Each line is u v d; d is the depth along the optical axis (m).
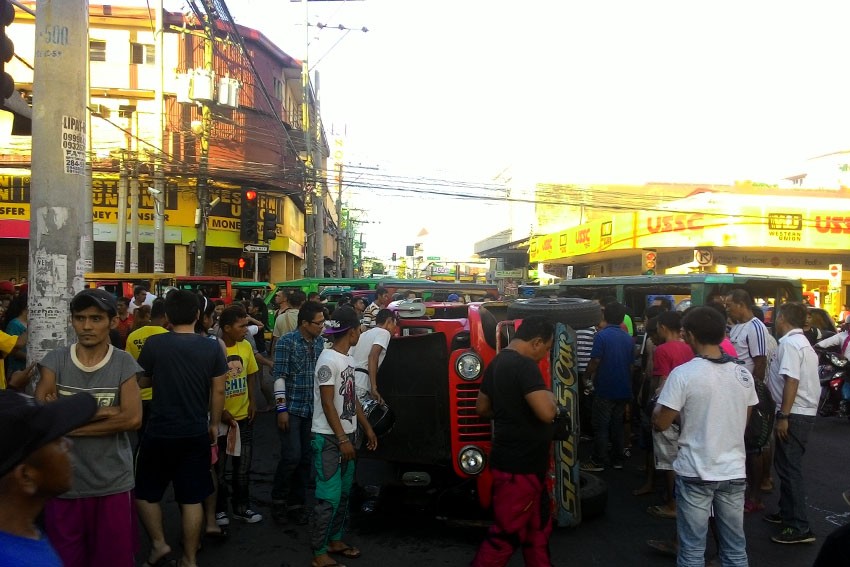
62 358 3.34
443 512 5.51
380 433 5.10
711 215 24.55
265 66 30.64
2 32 5.46
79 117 5.45
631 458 7.88
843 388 10.00
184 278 17.88
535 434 3.73
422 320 6.26
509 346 3.93
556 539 5.11
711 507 3.72
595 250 31.25
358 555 4.73
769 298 11.03
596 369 7.02
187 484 4.21
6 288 9.60
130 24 27.83
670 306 9.45
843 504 6.08
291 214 34.56
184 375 4.14
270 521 5.50
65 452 1.68
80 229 5.43
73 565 3.23
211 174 24.39
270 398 7.54
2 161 26.47
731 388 3.66
